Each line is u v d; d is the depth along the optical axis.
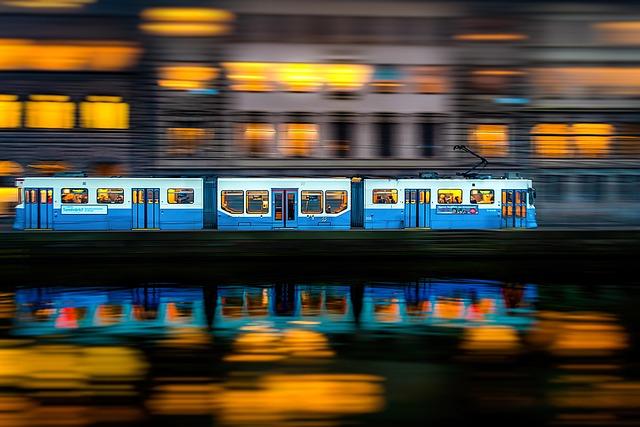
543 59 33.59
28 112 32.19
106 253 25.28
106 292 22.66
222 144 32.88
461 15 33.22
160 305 20.83
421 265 26.20
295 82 33.09
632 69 33.78
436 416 11.28
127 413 11.30
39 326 17.89
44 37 32.06
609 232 27.44
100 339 16.56
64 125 32.53
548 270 26.88
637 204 34.12
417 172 33.50
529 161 33.81
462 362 14.43
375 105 33.38
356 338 16.66
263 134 33.19
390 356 14.95
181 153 32.91
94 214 26.05
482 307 20.66
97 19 32.16
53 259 25.02
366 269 26.06
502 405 11.74
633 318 19.05
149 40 32.41
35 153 32.28
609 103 33.84
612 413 11.45
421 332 17.36
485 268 26.55
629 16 33.34
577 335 17.00
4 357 14.56
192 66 32.66
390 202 26.92
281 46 32.88
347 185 26.78
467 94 33.53
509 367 13.97
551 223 33.75
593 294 22.69
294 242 25.91
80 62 32.34
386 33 33.25
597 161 33.94
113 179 26.19
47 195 25.91
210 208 26.64
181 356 14.90
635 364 14.11
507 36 33.34
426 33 33.28
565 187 34.00
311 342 16.28
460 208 27.11
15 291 22.88
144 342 16.17
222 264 25.73
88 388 12.51
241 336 16.95
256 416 11.23
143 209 26.23
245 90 32.91
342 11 32.88
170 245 25.52
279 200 26.67
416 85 33.44
